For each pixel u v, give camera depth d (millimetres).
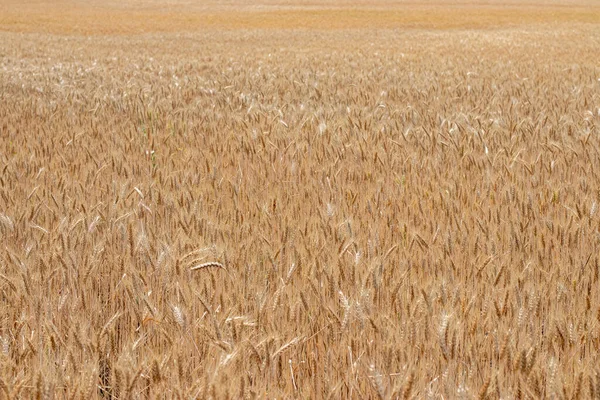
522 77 17656
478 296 3852
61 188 6172
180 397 2854
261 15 67875
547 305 3695
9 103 12703
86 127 9922
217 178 6719
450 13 68438
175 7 80000
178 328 3480
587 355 3252
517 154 7031
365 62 22578
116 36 43312
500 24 55594
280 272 4137
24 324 3465
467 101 12719
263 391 3010
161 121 10414
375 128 9242
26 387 2938
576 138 8516
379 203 5840
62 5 80562
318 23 58406
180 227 4887
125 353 3133
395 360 3193
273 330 3469
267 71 19297
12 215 5273
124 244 4535
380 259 4250
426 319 3486
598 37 37312
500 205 5773
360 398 3047
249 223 5227
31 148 8266
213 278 3951
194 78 17547
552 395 2807
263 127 9609
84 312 3701
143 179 6840
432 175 6746
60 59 24859
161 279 4000
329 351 3277
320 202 5992
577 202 5895
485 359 3262
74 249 4555
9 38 38812
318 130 9156
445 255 4473
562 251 4605
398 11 71562
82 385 2896
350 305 3459
